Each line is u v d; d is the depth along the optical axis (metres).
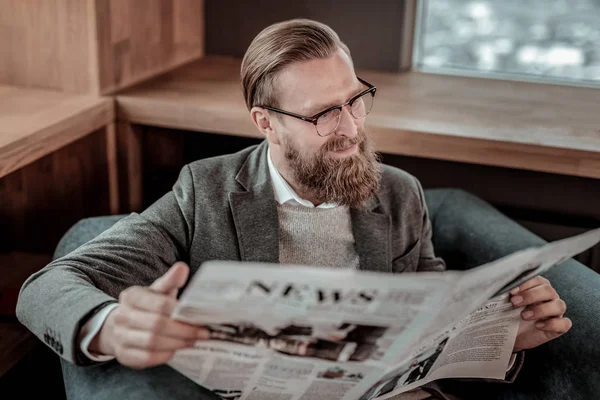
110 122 1.83
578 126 1.74
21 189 1.92
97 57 1.79
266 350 0.97
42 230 1.95
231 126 1.77
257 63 1.29
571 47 2.09
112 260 1.21
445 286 0.89
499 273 0.96
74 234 1.46
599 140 1.64
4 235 1.96
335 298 0.88
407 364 1.08
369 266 1.34
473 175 1.94
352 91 1.27
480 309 1.13
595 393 1.24
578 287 1.34
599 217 1.87
